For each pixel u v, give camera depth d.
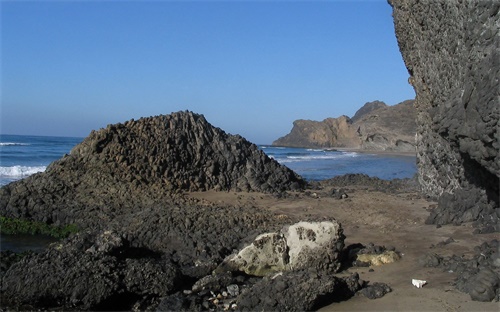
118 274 9.27
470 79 9.59
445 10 12.05
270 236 10.07
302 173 42.56
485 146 9.08
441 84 13.11
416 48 15.97
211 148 20.58
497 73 8.36
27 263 9.62
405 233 12.78
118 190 16.81
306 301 7.90
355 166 53.69
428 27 13.79
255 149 21.91
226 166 20.28
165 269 9.52
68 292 9.02
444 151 15.34
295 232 10.06
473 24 9.95
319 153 91.69
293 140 144.25
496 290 7.63
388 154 88.19
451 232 12.27
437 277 8.99
